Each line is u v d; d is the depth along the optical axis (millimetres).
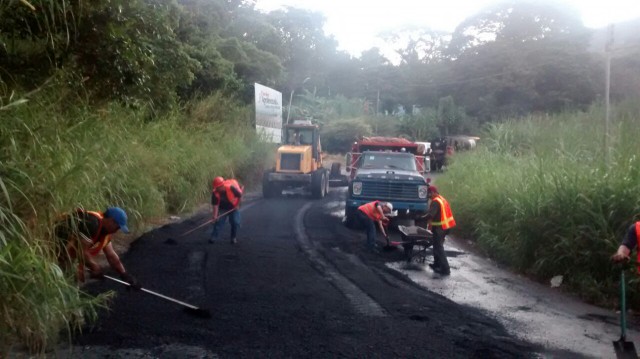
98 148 7672
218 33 31969
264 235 12172
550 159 11766
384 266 9797
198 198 16406
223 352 5363
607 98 11930
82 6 8312
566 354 5773
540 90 46250
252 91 29547
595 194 8836
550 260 9148
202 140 18422
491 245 11031
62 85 8727
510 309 7461
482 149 19031
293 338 5824
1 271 4383
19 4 7438
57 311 4926
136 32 9969
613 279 8188
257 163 23125
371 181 13805
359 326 6309
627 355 5645
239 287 7754
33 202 5492
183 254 9703
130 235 11109
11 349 4930
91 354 5168
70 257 5844
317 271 9000
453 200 14414
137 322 6051
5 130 5719
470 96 50938
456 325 6531
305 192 22391
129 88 10258
